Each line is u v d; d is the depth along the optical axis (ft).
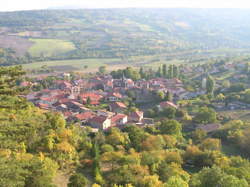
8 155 183.01
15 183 122.52
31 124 175.42
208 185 192.75
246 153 316.81
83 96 545.85
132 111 460.96
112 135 296.71
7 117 171.22
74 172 231.50
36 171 153.69
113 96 551.18
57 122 282.77
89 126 376.27
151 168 230.68
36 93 575.79
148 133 329.52
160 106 476.95
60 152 239.91
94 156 254.27
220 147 321.32
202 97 533.96
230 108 481.05
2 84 160.76
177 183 181.98
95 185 195.00
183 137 363.56
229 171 219.20
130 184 192.65
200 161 276.82
